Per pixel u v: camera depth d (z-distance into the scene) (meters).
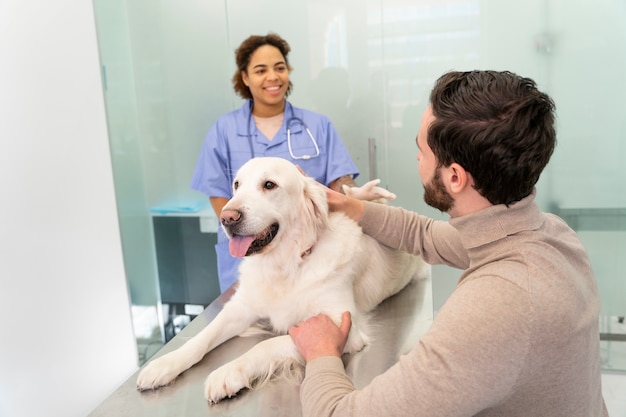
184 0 2.84
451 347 0.67
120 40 2.85
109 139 2.71
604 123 2.52
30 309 2.90
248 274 1.38
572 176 2.61
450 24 2.60
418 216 1.37
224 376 1.04
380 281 1.50
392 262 1.56
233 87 2.70
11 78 2.61
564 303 0.68
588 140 2.55
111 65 2.78
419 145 0.83
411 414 0.68
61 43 2.57
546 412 0.72
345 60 2.75
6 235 2.80
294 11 2.75
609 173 2.56
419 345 0.71
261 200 1.30
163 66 2.93
